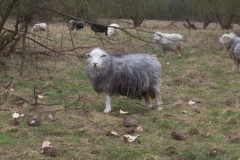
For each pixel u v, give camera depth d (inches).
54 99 364.2
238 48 464.8
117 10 383.2
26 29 384.8
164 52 559.8
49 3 358.9
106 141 289.0
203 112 342.3
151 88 341.7
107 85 335.0
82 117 322.3
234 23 1112.2
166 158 269.7
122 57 338.3
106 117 321.7
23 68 429.1
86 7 361.4
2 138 287.6
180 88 406.0
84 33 756.6
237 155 270.4
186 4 908.0
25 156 268.2
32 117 309.4
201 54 577.9
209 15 994.7
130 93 339.6
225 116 333.7
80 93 380.8
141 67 336.5
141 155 272.5
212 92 397.1
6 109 334.3
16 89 385.1
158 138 294.7
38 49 497.0
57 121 315.3
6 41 446.9
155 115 333.1
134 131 303.0
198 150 277.4
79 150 276.4
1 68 447.5
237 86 417.1
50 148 270.8
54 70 451.2
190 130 302.7
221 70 480.4
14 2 354.0
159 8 748.0
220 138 294.8
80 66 469.1
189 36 791.7
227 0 897.5
